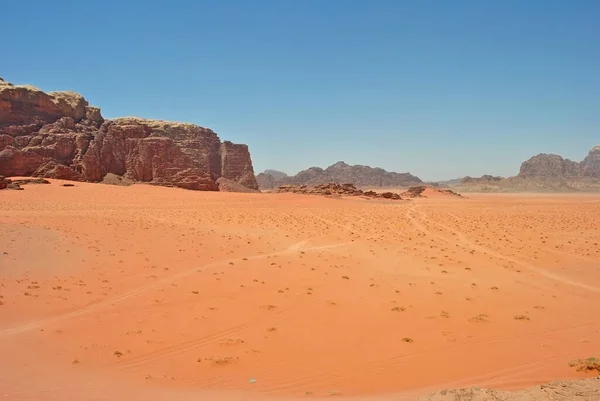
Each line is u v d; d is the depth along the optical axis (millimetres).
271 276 27609
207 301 22062
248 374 14172
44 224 39406
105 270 27141
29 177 107625
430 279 27719
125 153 133250
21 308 19859
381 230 53219
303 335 17688
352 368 14562
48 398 11125
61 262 27656
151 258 31141
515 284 26734
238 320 19438
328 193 143625
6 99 116438
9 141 112312
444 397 10375
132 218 53969
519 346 16281
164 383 13289
